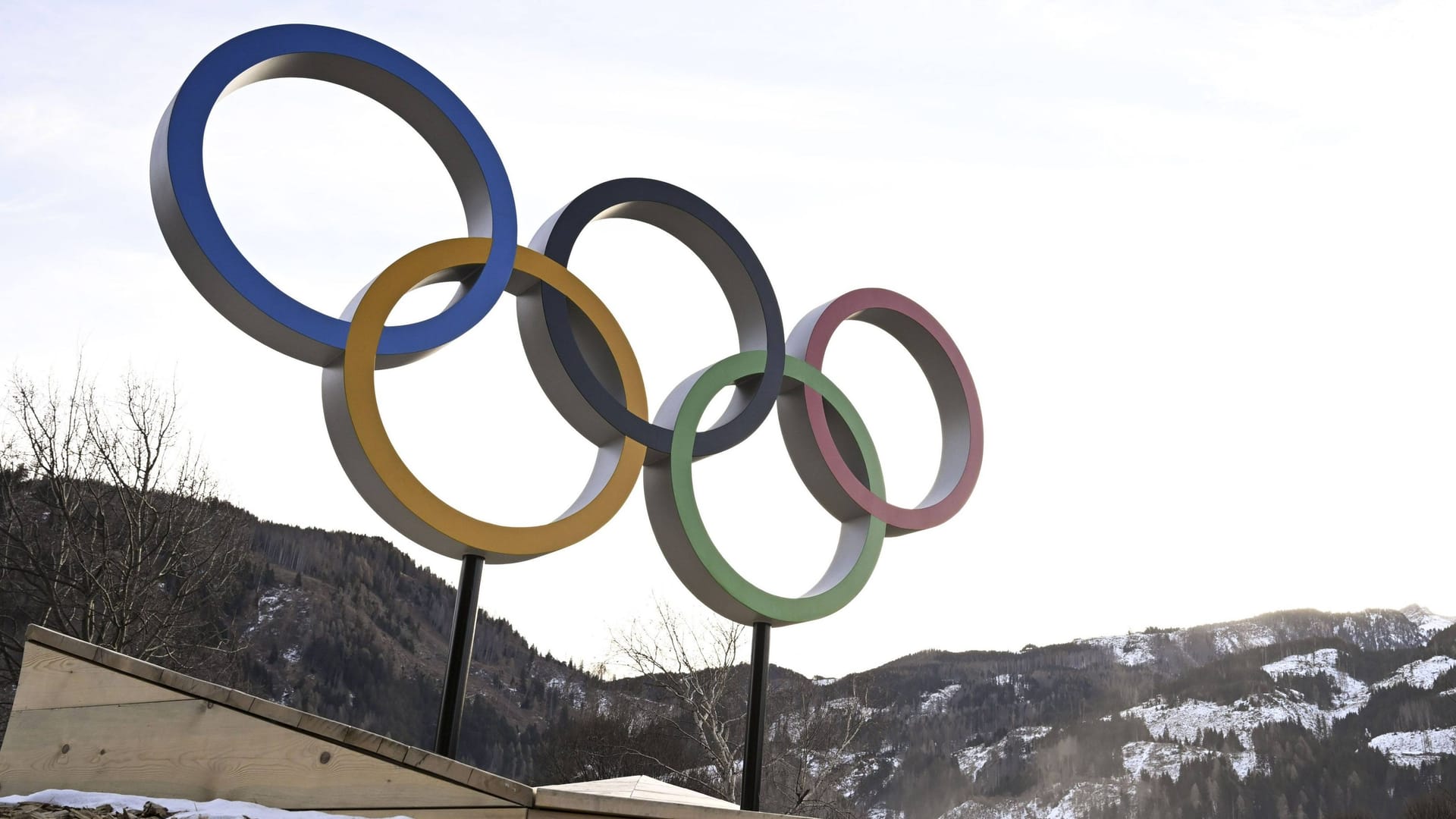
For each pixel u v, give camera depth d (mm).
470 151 6645
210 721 3572
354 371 5770
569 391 6594
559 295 6680
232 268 5582
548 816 3695
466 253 6359
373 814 3500
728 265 7746
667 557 7008
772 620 7133
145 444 18125
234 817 3281
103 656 3662
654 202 7355
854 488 7703
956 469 8547
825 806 20891
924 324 8594
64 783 3516
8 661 16203
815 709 22297
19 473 17531
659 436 6809
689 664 20703
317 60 6281
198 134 5676
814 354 7898
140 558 17062
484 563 6137
